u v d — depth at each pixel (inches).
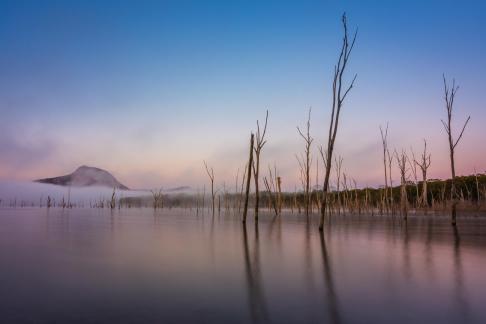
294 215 1771.7
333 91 776.3
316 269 357.7
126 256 432.1
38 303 237.9
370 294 265.9
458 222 1144.8
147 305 235.0
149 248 506.9
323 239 641.0
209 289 276.8
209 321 206.5
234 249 502.6
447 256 442.9
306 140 1414.9
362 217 1537.9
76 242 574.2
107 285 287.7
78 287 280.7
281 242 591.8
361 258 426.3
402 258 427.5
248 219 1362.0
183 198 4195.4
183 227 926.4
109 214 1798.7
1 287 279.7
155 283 295.3
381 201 1987.0
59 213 1840.6
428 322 209.2
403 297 258.4
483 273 341.4
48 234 704.4
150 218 1412.4
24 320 205.8
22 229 815.7
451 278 319.0
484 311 228.1
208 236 688.4
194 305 235.6
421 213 1824.6
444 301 249.4
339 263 392.2
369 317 216.1
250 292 268.8
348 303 243.4
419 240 621.6
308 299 251.4
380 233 761.0
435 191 2319.1
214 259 414.6
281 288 281.3
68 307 229.9
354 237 676.1
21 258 411.8
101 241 591.2
